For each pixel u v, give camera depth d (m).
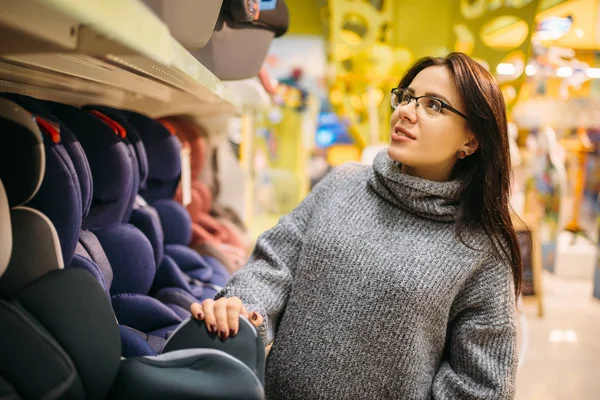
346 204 1.19
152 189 1.69
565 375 2.92
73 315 0.66
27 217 0.76
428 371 1.12
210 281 1.71
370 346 1.07
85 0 0.47
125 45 0.56
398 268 1.07
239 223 2.64
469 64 1.09
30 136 0.77
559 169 4.86
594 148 5.27
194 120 2.42
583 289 4.70
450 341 1.16
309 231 1.19
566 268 5.04
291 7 4.84
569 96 4.67
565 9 4.26
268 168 4.84
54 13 0.47
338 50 3.85
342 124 5.04
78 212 0.90
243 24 1.56
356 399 1.07
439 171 1.17
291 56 4.93
